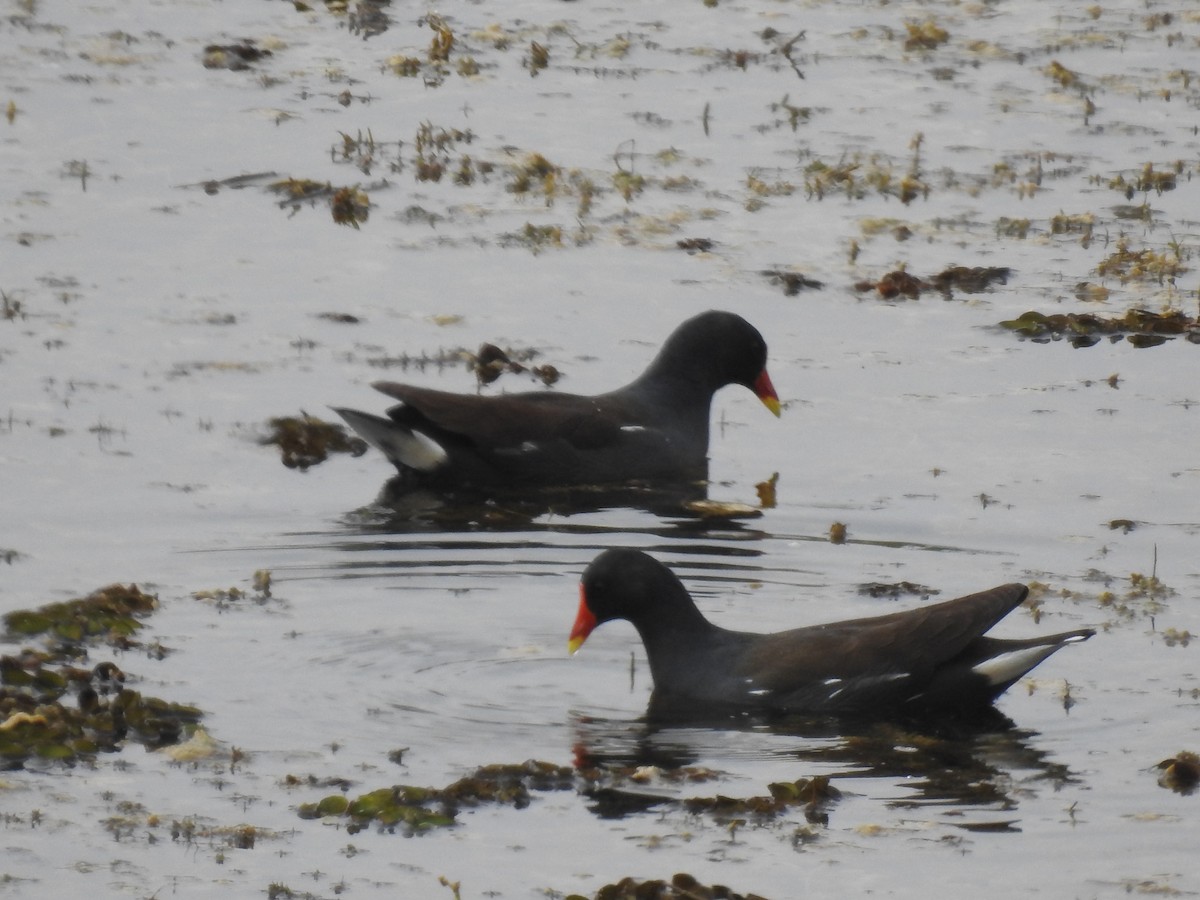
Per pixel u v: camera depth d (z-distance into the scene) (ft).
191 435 49.98
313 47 88.28
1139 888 27.45
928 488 47.19
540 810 30.01
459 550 43.52
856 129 78.28
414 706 34.58
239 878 27.50
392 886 27.30
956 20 94.89
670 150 75.25
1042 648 34.76
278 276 62.03
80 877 27.43
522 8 95.91
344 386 53.52
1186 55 88.48
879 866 28.14
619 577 36.27
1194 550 42.80
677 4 96.99
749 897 26.73
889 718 34.65
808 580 41.63
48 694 34.17
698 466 50.55
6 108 77.10
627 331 58.13
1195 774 31.37
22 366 54.03
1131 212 69.46
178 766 31.37
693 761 32.42
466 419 48.70
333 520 45.39
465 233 66.28
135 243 64.49
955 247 65.87
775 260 64.44
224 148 74.33
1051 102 81.71
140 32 89.40
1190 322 58.59
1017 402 52.95
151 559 42.06
